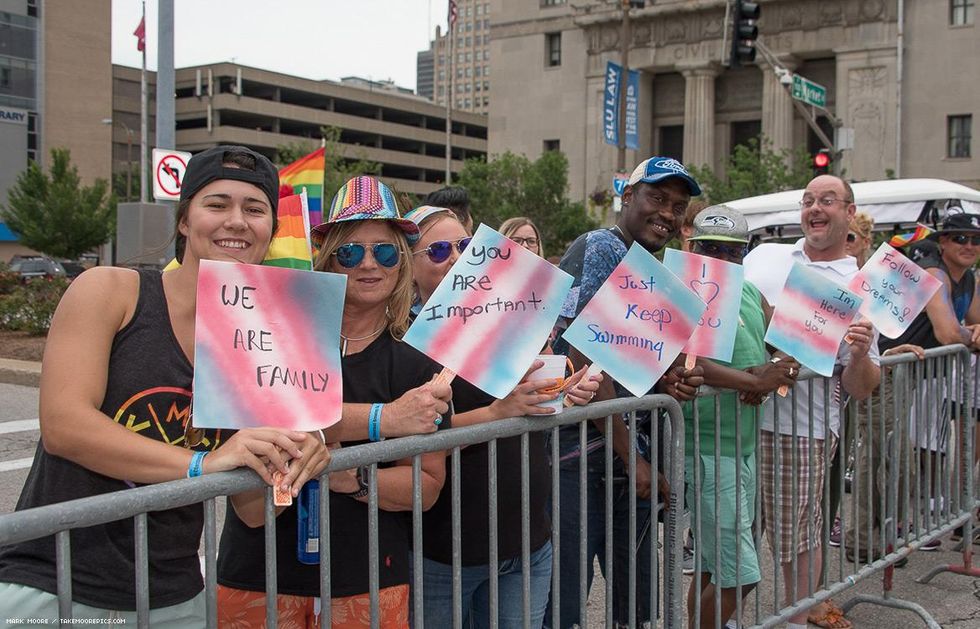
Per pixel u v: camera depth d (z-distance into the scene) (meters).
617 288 3.04
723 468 3.72
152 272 2.21
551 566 3.16
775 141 43.62
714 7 44.53
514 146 51.47
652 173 3.55
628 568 3.64
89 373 2.00
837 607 4.61
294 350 2.12
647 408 3.22
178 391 2.14
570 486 3.52
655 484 3.30
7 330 16.56
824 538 4.16
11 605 1.97
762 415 3.97
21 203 38.56
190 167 2.22
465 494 2.90
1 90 58.22
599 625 4.58
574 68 49.47
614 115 23.80
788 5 43.06
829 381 4.12
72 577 2.03
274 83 86.56
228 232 2.18
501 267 2.56
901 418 4.77
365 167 30.77
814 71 45.09
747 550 3.73
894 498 4.62
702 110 45.91
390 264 2.63
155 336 2.12
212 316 2.02
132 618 2.11
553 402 2.74
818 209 4.39
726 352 3.39
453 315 2.51
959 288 5.92
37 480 2.13
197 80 85.44
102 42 63.94
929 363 4.89
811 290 3.77
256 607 2.54
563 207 33.00
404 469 2.54
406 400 2.45
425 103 98.94
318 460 2.12
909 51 40.16
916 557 5.69
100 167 64.19
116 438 1.96
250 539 2.54
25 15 59.34
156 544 2.15
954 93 39.16
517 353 2.57
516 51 51.44
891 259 4.42
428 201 4.85
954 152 39.47
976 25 38.69
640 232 3.64
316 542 2.45
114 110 81.00
